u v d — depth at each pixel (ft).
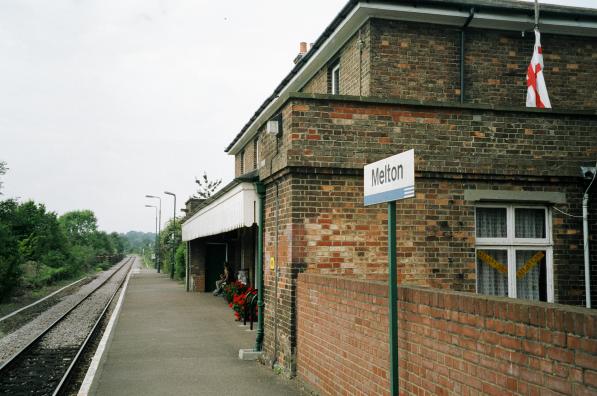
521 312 11.11
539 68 34.65
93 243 333.21
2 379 32.65
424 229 26.22
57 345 43.86
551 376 10.28
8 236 88.48
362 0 34.76
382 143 26.07
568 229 27.58
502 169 26.73
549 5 40.63
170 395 25.02
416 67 36.86
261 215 31.83
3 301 78.48
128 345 38.52
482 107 26.78
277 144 28.07
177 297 78.79
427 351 14.69
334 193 25.73
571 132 27.68
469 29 38.09
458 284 26.32
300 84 49.34
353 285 19.52
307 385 24.13
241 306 50.78
